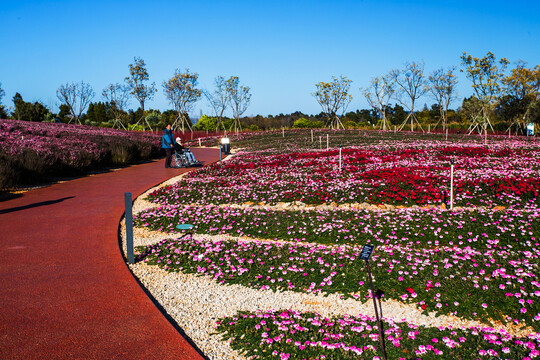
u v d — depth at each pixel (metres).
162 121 67.69
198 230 8.57
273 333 4.42
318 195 11.24
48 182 14.18
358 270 5.96
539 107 44.50
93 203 10.77
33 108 55.91
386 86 53.31
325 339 4.29
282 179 14.30
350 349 4.09
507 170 14.09
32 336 4.16
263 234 8.16
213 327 4.66
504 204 9.80
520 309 4.69
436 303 5.00
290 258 6.53
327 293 5.43
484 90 40.31
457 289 5.23
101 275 5.86
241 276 6.01
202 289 5.66
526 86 47.03
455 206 9.90
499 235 7.26
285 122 74.50
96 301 5.03
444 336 4.30
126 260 6.68
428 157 18.50
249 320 4.75
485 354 3.94
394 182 11.97
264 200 11.19
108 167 19.11
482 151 19.58
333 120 61.66
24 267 6.06
